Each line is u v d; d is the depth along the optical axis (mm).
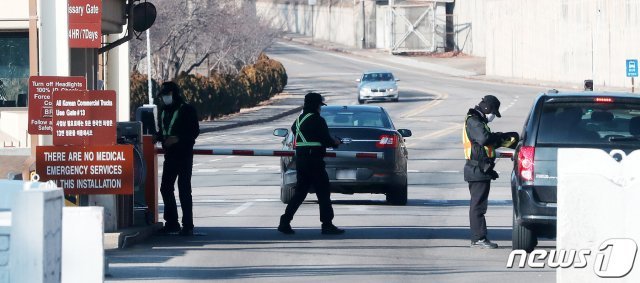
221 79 154250
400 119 144125
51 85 39312
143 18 48562
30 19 41719
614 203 21516
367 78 181875
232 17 158750
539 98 37156
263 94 183000
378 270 34344
